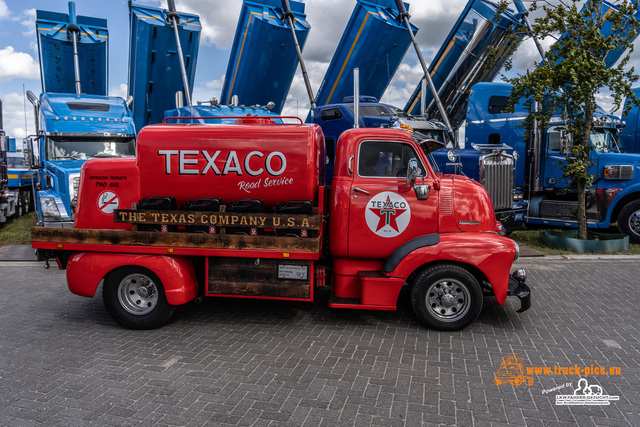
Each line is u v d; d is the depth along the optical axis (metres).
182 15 13.60
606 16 8.82
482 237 5.04
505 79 9.63
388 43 13.84
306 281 5.15
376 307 5.11
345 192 5.26
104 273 5.25
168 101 15.20
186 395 3.74
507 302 6.08
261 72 14.63
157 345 4.83
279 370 4.18
